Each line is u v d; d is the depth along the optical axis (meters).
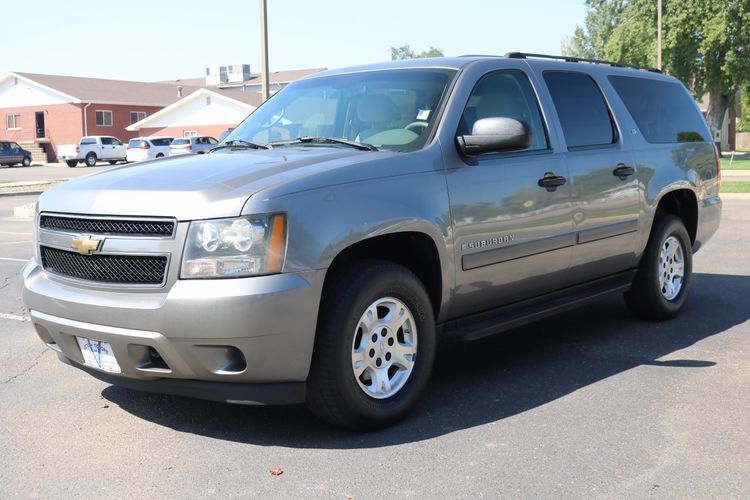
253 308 3.63
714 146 7.12
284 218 3.75
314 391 3.95
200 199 3.76
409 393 4.27
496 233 4.73
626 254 5.94
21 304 7.78
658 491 3.39
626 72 6.35
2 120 60.44
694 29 40.44
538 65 5.48
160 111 56.38
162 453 3.90
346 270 4.02
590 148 5.57
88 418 4.42
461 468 3.65
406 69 5.13
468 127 4.73
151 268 3.80
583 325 6.49
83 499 3.41
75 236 4.05
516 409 4.46
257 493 3.43
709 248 10.58
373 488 3.46
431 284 4.52
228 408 4.54
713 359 5.41
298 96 5.45
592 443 3.93
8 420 4.41
